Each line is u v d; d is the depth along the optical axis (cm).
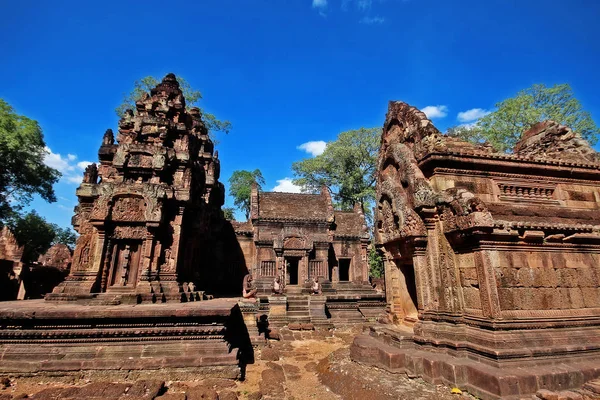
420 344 807
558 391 592
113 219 1180
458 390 633
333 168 3953
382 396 643
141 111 1582
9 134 2523
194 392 683
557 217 923
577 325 741
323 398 717
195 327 830
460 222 780
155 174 1310
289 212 2833
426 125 945
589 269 816
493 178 938
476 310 746
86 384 729
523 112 2330
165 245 1247
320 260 2642
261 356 1086
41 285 2500
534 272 763
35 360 746
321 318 1828
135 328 804
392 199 1020
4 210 2898
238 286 2589
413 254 916
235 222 2872
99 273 1130
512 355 647
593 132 2223
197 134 2284
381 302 2102
